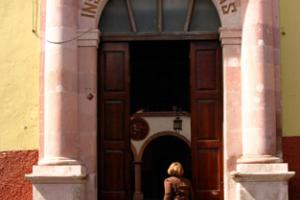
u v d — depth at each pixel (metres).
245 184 13.25
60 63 13.68
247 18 13.91
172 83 20.33
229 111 14.13
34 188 13.30
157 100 21.33
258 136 13.49
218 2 14.45
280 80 14.25
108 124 14.62
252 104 13.63
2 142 14.60
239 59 14.21
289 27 14.73
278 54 14.16
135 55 17.09
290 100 14.52
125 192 14.46
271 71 13.73
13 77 14.78
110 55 14.78
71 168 13.32
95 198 14.02
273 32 14.00
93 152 14.07
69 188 13.30
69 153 13.56
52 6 13.84
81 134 14.11
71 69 13.80
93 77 14.23
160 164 33.03
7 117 14.69
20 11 14.97
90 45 14.27
